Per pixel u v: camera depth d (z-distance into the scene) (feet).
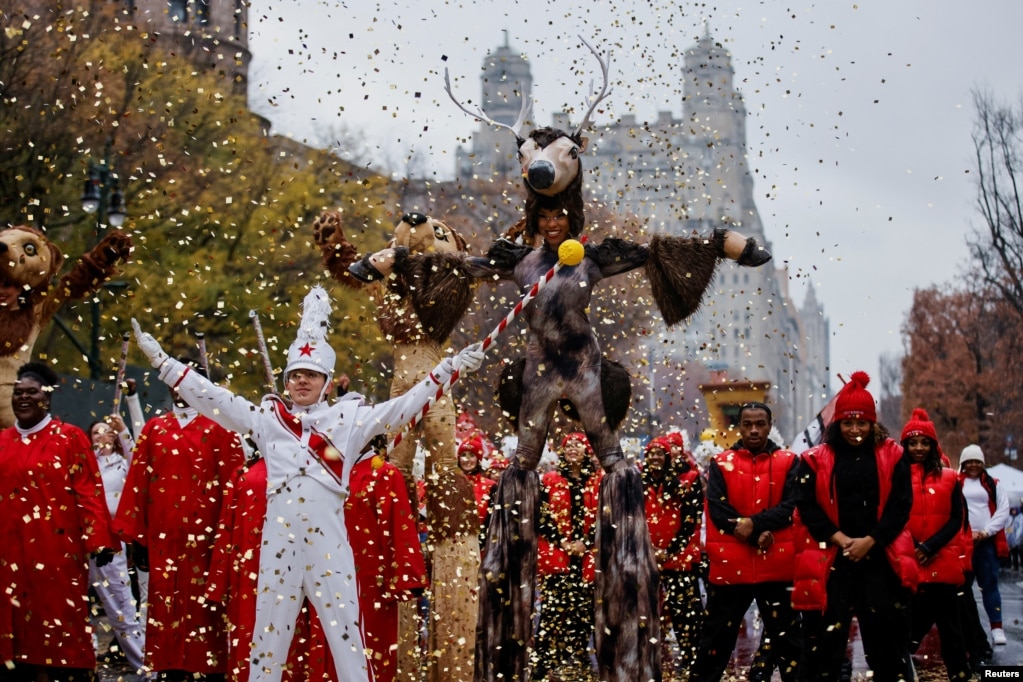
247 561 28.07
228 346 73.36
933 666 40.70
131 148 67.82
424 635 36.94
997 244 109.29
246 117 78.18
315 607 27.22
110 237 35.63
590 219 37.14
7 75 63.98
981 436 144.15
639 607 29.53
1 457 31.27
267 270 78.74
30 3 63.93
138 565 33.24
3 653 30.68
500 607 29.99
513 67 190.29
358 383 57.31
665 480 39.01
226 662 31.78
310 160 81.41
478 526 33.09
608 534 29.89
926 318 148.77
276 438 27.81
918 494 36.91
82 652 31.37
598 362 30.42
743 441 34.73
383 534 28.71
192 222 73.61
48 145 66.33
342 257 35.12
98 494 31.63
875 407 30.91
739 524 33.71
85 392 60.08
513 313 28.53
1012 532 83.71
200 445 32.09
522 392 30.68
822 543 30.76
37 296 35.06
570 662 39.29
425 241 34.50
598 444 30.40
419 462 33.73
